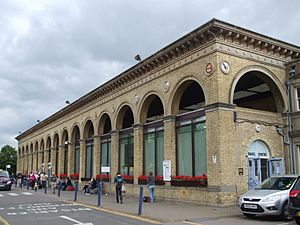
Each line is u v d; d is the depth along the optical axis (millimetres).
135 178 24328
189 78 19688
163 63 22016
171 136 20938
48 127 47531
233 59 18453
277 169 19297
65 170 40625
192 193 18516
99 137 31312
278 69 20531
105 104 30094
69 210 16641
